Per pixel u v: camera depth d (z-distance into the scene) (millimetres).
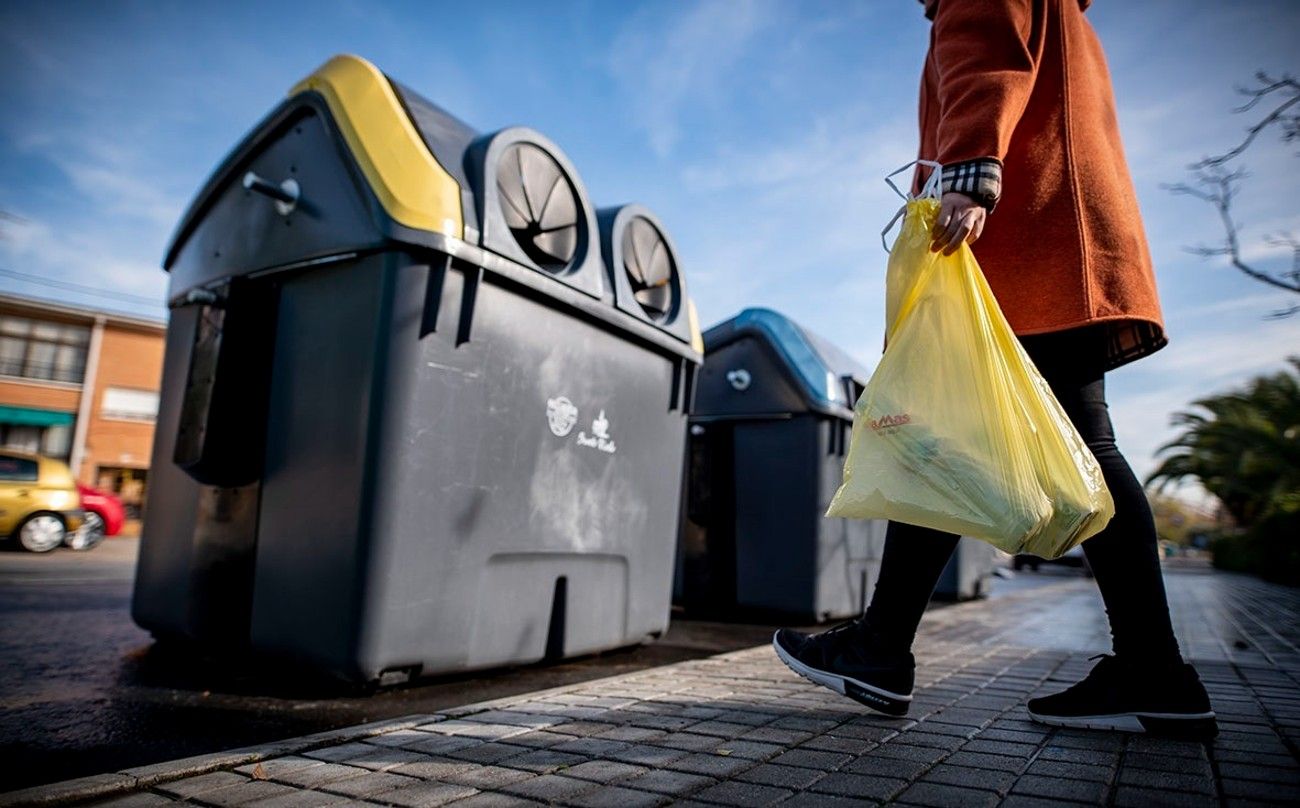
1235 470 17922
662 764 1525
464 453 2449
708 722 1893
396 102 2488
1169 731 1690
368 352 2275
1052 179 1801
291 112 2611
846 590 4957
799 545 4648
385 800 1327
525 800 1317
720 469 4965
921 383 1636
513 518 2623
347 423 2295
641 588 3275
